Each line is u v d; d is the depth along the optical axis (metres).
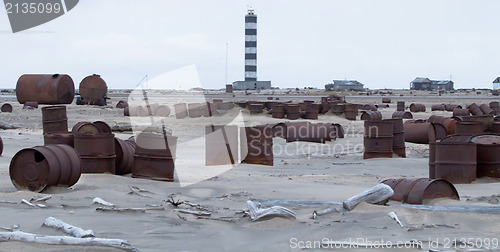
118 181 13.12
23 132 29.45
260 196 11.90
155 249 7.36
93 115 42.44
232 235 8.16
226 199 11.49
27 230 7.90
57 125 25.41
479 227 8.52
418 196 10.13
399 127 22.69
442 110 56.81
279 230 8.47
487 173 14.82
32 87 46.12
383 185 10.02
